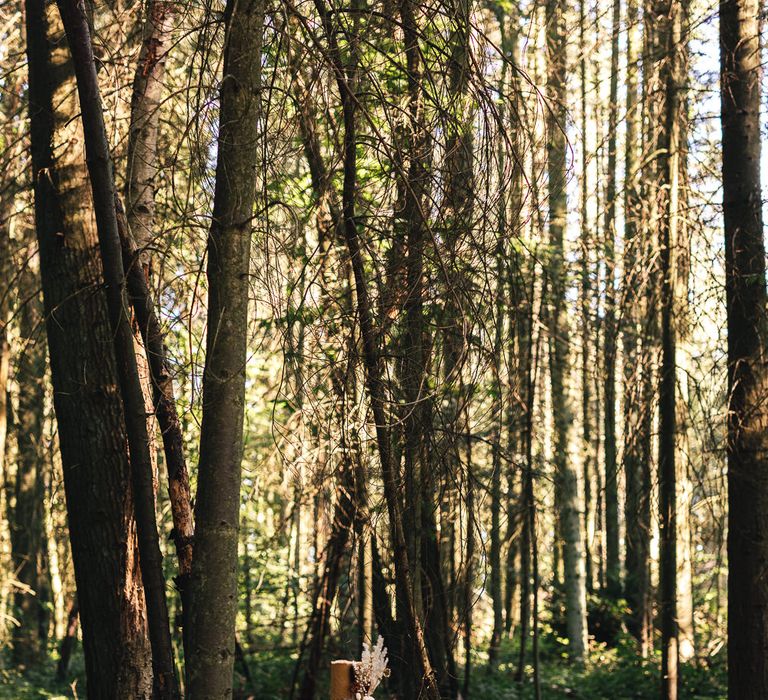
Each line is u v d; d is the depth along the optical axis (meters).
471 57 4.48
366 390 4.67
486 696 12.02
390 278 4.64
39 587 17.53
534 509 11.37
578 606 16.44
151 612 4.18
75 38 4.05
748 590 7.51
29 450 15.63
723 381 8.46
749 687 7.44
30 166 6.47
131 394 4.15
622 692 13.50
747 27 7.98
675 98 9.73
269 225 4.18
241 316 3.86
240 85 3.92
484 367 4.58
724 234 8.04
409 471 4.82
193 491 8.83
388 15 4.65
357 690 4.20
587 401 17.59
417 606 5.04
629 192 11.62
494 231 4.51
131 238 4.59
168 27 5.94
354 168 4.61
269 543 12.57
